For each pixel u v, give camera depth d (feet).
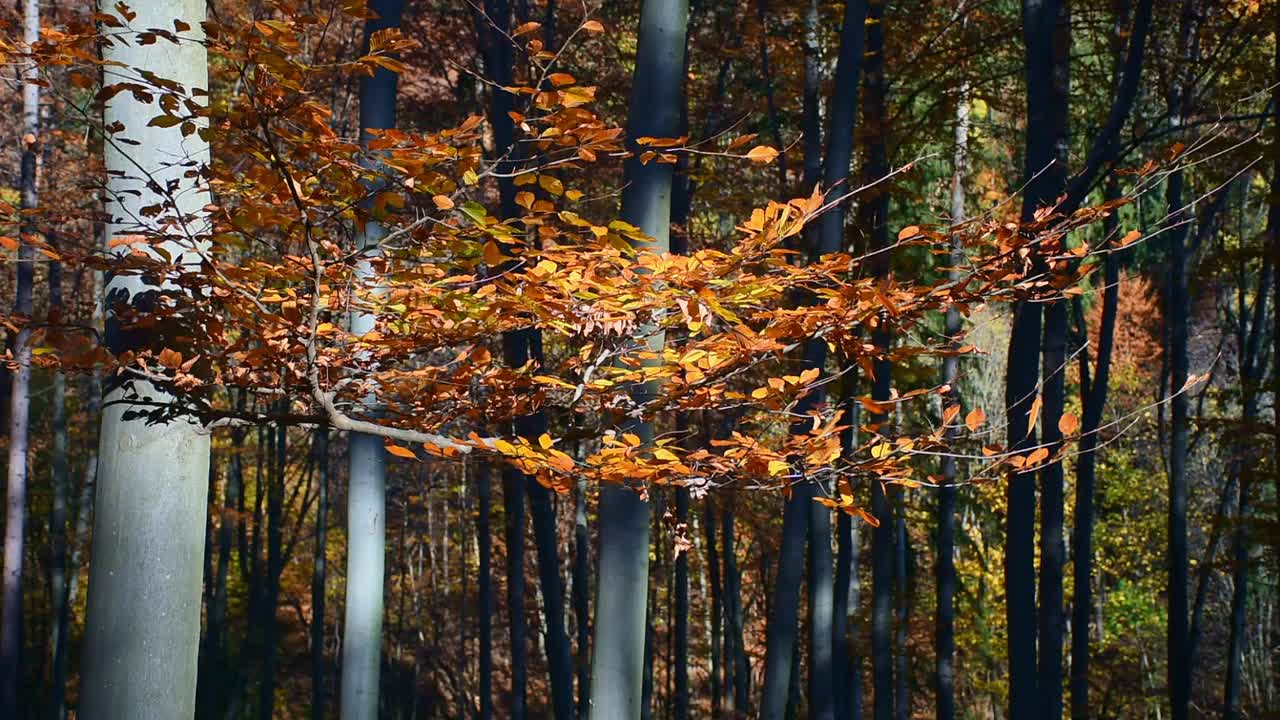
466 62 42.91
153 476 10.46
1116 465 83.51
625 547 14.39
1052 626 28.68
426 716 81.61
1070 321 58.44
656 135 14.11
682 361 10.43
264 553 90.22
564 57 40.73
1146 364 84.17
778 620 27.86
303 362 10.96
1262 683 72.08
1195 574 77.00
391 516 94.27
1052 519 29.19
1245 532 37.88
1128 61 26.23
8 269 39.22
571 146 8.44
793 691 58.95
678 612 53.88
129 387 10.45
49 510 66.95
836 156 27.89
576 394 11.06
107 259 9.80
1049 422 29.53
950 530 42.11
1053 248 10.00
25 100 35.27
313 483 98.22
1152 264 65.82
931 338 13.60
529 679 88.79
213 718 63.62
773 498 50.11
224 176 9.07
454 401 11.76
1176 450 42.50
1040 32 27.61
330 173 8.70
